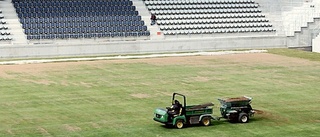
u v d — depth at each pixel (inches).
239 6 5777.6
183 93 3105.3
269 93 3110.2
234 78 3585.1
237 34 5487.2
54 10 5196.9
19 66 4060.0
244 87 3284.9
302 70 3917.3
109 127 2381.9
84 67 4008.4
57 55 4643.2
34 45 4576.8
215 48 5152.6
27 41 4813.0
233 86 3314.5
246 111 2498.8
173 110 2394.2
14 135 2261.3
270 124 2442.2
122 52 4852.4
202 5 5689.0
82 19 5147.6
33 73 3757.4
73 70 3875.5
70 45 4665.4
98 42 4852.4
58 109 2716.5
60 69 3922.2
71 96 3021.7
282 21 5664.4
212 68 3983.8
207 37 5324.8
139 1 5570.9
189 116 2397.9
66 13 5187.0
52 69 3922.2
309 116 2588.6
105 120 2498.8
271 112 2664.9
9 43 4741.6
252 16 5698.8
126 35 5137.8
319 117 2571.4
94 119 2518.5
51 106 2783.0
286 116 2586.1
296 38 5423.2
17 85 3336.6
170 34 5265.8
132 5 5506.9
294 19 5595.5
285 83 3415.4
